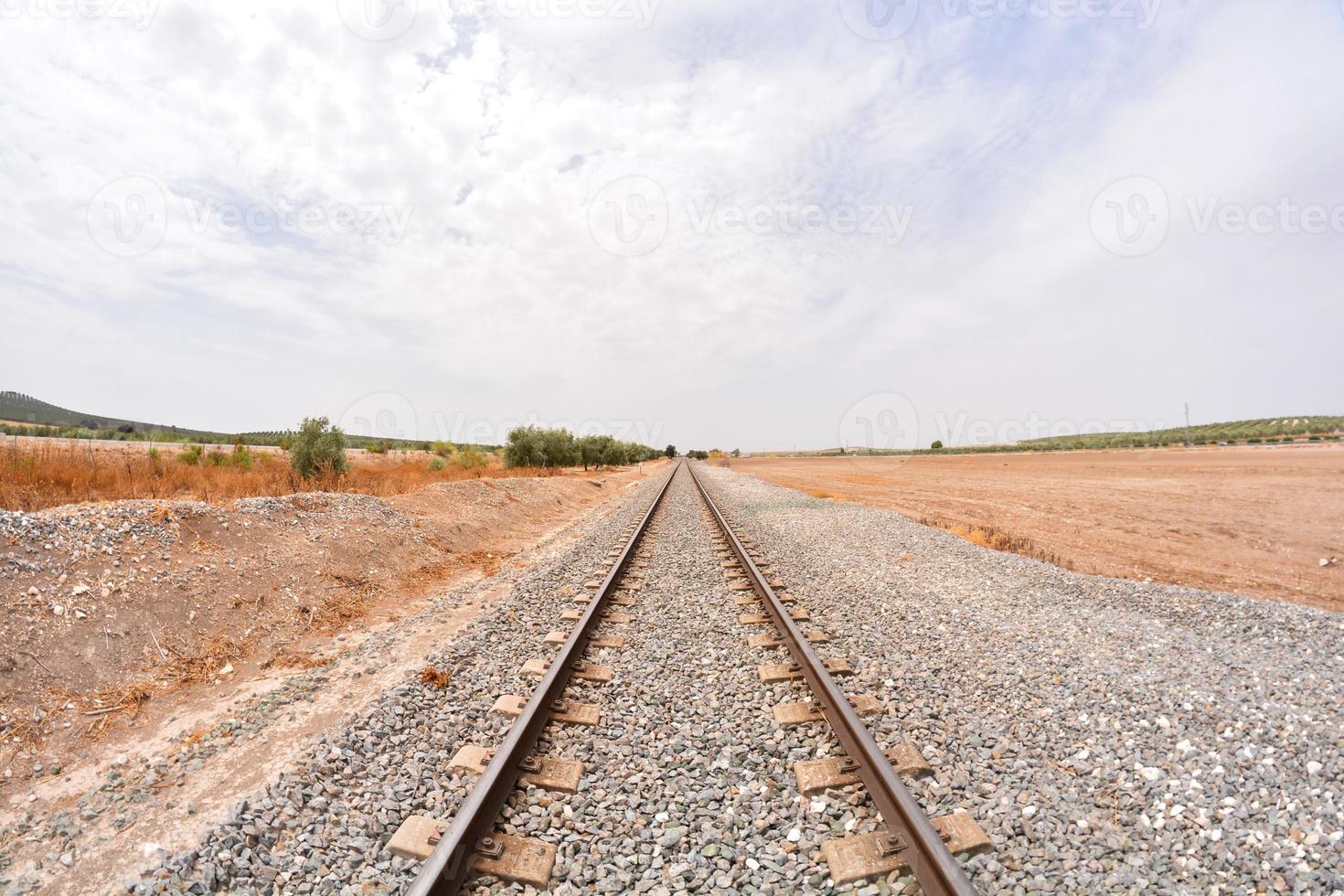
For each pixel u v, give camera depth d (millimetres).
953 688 4652
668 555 10234
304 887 2703
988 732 3936
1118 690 4613
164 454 17438
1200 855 2836
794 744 3797
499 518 15469
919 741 3799
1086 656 5449
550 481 27266
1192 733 3934
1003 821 3021
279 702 4730
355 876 2752
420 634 6434
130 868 2939
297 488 12859
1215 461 47906
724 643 5648
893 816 2947
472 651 5488
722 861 2836
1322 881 2646
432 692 4594
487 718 4184
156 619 5738
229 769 3801
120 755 4133
